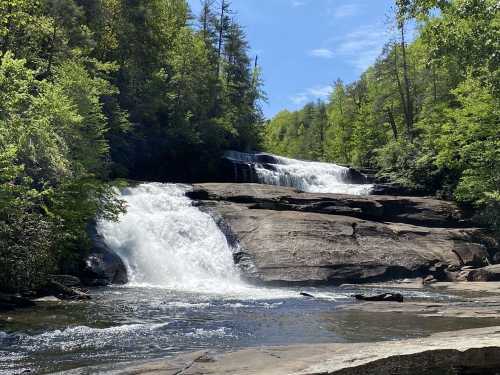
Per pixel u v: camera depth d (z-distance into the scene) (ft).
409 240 95.35
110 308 46.50
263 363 25.04
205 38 209.97
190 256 80.74
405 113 165.48
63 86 87.76
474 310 47.96
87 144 85.92
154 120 148.36
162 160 148.97
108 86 116.78
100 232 75.66
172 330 36.78
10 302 46.37
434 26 57.36
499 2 51.16
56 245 60.64
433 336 32.63
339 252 84.58
